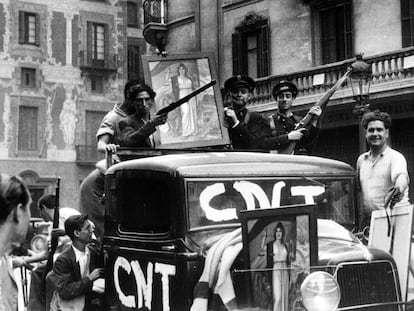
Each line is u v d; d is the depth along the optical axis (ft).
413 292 16.34
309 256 13.44
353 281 13.89
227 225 15.38
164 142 19.54
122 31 125.80
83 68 120.57
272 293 13.48
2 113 113.29
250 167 16.22
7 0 114.83
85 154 119.34
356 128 65.46
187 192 15.07
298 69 69.56
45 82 117.50
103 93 122.93
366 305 13.51
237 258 14.19
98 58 123.13
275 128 22.13
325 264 13.84
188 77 20.38
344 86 61.93
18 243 10.87
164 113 18.39
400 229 15.94
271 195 16.20
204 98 20.25
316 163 17.44
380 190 18.93
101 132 20.33
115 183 17.11
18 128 114.62
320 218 16.93
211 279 14.32
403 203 18.30
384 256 14.55
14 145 113.60
